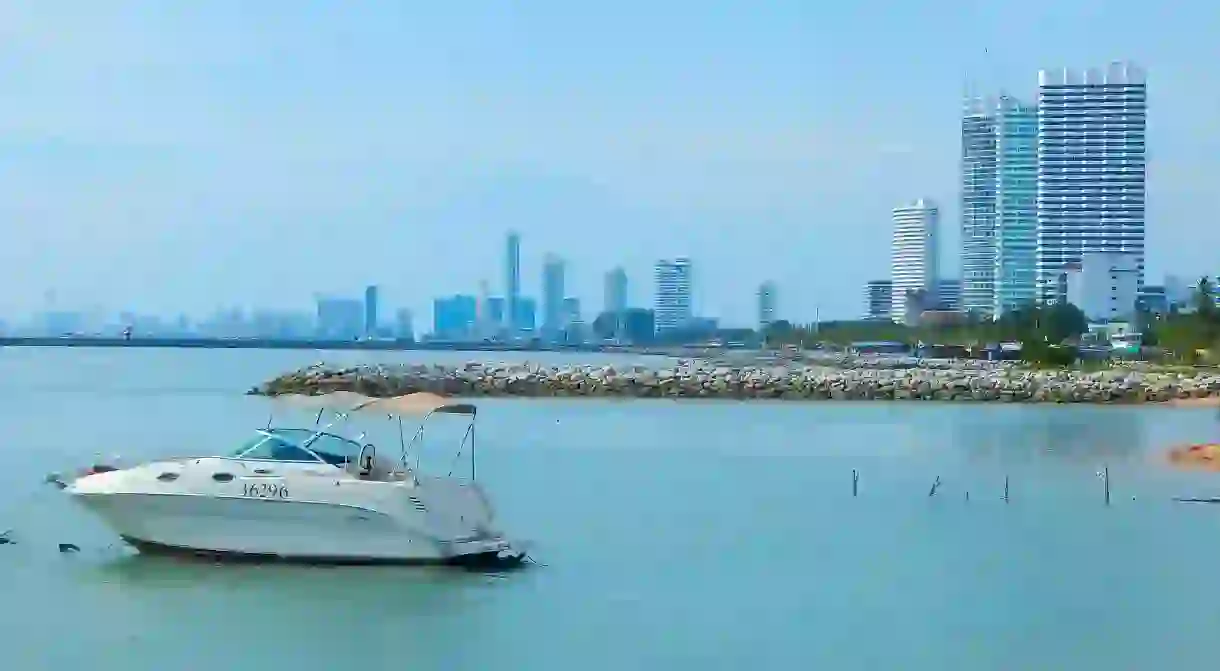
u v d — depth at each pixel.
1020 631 26.16
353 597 28.05
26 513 37.91
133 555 31.27
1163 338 159.50
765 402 104.50
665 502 43.22
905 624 26.64
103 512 30.45
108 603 27.17
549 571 31.36
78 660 23.22
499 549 31.30
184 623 25.73
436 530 30.36
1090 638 25.67
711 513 40.81
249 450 30.72
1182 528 38.50
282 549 30.12
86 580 29.03
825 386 109.06
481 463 54.78
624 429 74.62
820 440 68.38
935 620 26.98
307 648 24.20
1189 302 188.12
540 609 27.50
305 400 98.38
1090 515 41.06
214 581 29.16
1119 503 43.75
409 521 30.08
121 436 66.44
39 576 29.44
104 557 31.17
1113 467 54.97
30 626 25.41
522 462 55.38
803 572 31.59
